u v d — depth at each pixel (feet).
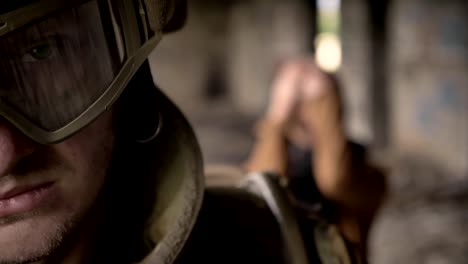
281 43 23.63
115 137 1.68
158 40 1.59
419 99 16.38
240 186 2.26
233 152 18.63
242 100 26.05
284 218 2.01
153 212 1.84
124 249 1.86
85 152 1.52
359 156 5.09
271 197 2.07
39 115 1.37
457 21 14.98
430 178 14.75
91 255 1.78
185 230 1.75
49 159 1.43
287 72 5.50
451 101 15.29
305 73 5.38
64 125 1.40
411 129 16.78
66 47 1.41
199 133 21.24
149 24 1.55
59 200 1.46
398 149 17.30
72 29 1.41
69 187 1.48
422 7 16.12
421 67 16.33
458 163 15.01
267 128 5.39
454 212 12.59
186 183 1.79
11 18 1.28
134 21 1.51
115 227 1.88
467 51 14.64
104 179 1.62
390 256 11.02
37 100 1.37
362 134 18.56
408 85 16.83
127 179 1.89
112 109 1.63
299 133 5.24
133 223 1.88
